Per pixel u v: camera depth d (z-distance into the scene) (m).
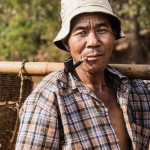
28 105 1.68
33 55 6.86
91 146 1.66
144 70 1.98
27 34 6.75
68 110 1.67
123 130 1.76
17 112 2.07
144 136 1.80
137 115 1.82
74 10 1.70
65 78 1.73
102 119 1.69
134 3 6.46
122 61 8.48
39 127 1.64
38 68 2.05
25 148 1.64
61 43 1.83
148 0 6.33
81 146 1.65
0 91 2.09
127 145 1.76
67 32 1.71
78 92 1.71
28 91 2.10
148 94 1.87
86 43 1.70
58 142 1.66
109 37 1.72
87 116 1.68
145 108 1.84
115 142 1.68
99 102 1.71
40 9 6.44
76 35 1.71
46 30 6.62
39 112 1.65
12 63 2.08
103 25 1.71
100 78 1.79
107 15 1.72
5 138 2.10
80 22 1.70
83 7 1.70
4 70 2.08
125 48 8.63
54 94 1.67
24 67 2.07
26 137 1.64
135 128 1.78
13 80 2.09
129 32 8.55
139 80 1.94
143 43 8.53
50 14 6.46
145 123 1.82
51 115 1.65
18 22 6.64
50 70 2.05
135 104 1.83
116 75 1.84
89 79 1.77
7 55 6.74
